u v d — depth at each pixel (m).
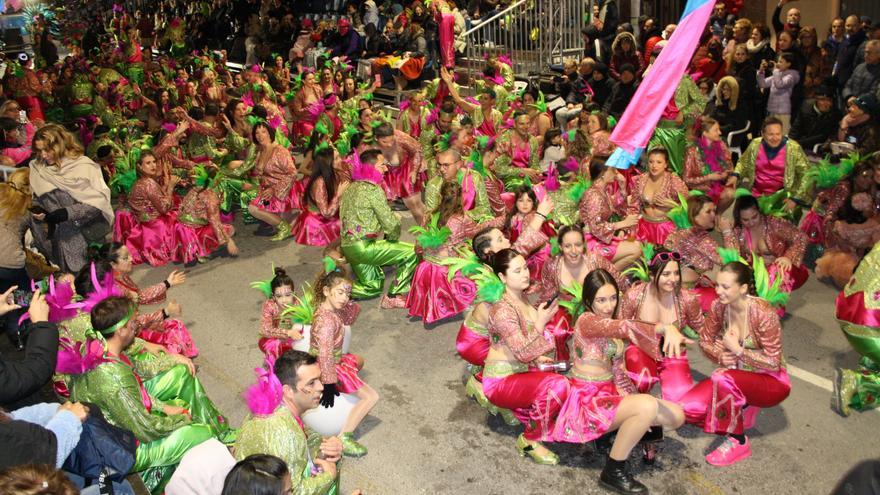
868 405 6.20
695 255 7.31
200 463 4.46
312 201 9.77
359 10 20.98
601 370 5.57
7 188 7.10
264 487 3.61
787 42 11.70
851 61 11.72
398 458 5.99
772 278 7.38
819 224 8.61
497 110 12.27
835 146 10.16
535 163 10.79
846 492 2.64
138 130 14.49
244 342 8.03
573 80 13.74
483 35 17.17
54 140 8.30
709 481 5.53
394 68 17.83
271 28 23.34
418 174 10.84
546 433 5.67
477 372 6.53
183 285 9.55
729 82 11.61
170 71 19.83
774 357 5.62
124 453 4.76
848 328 6.13
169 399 5.98
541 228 7.95
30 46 31.20
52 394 6.17
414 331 8.02
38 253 8.68
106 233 8.80
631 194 9.07
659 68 6.62
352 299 8.78
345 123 13.94
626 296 6.10
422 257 8.16
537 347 5.58
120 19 30.75
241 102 11.52
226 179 11.41
